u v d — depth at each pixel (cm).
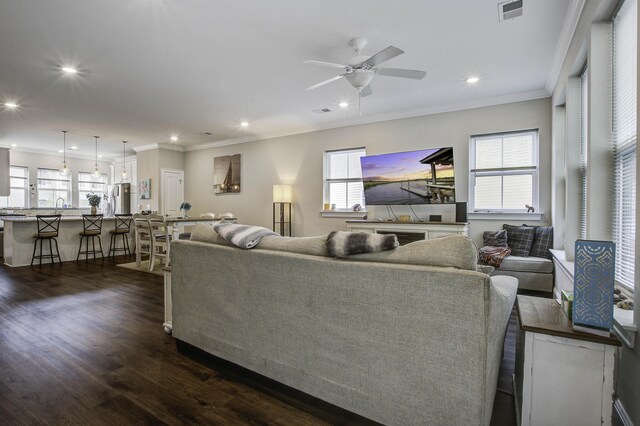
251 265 181
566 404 128
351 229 492
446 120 476
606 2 190
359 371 147
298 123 572
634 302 141
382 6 240
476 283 120
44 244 576
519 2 236
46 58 318
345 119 547
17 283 425
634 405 138
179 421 155
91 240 638
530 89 409
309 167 607
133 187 931
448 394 127
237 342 190
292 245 175
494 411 165
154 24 261
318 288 156
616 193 199
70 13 245
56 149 832
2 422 153
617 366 157
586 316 125
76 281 436
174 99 440
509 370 209
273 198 617
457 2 235
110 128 602
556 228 370
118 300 349
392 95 431
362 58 265
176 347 234
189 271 214
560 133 367
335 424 153
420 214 493
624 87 190
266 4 237
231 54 313
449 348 126
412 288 132
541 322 136
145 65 335
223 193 728
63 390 180
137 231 534
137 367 206
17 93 413
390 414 140
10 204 820
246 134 655
